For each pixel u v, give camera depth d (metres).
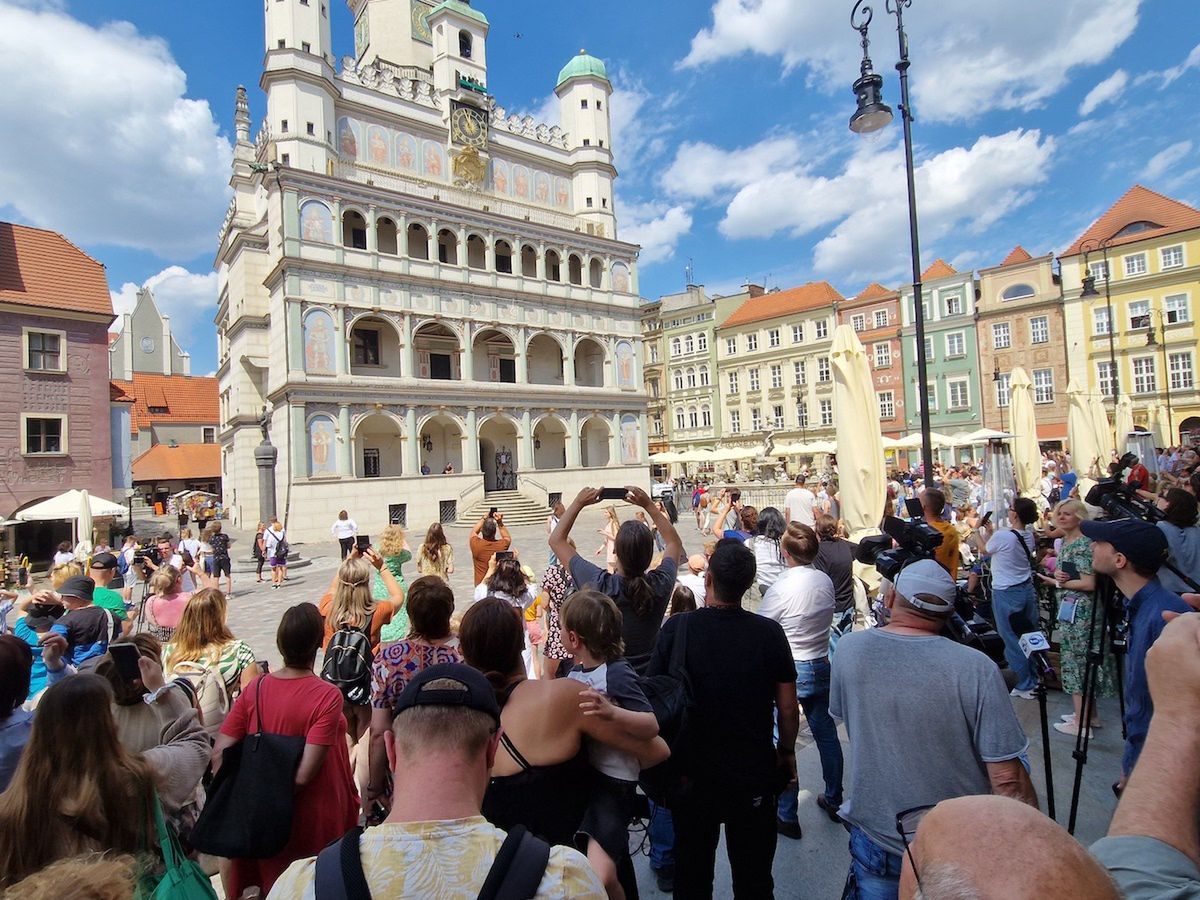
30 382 27.34
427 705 1.89
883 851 2.90
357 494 35.88
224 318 50.47
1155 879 1.41
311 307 35.44
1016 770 2.73
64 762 2.57
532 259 47.78
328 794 3.70
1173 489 5.91
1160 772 1.59
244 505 43.56
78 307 28.34
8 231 28.69
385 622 6.79
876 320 59.53
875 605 7.92
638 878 4.61
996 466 14.24
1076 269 50.47
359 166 40.81
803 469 36.56
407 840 1.66
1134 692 3.86
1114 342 49.00
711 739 3.52
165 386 79.75
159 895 2.70
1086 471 20.52
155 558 16.22
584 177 50.97
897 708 2.91
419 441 40.00
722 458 42.94
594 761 2.85
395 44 48.12
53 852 2.50
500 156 47.25
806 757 6.20
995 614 7.37
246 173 46.34
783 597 5.23
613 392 48.00
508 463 45.84
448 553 10.84
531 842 1.74
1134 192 51.03
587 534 31.92
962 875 1.21
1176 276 46.81
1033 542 9.48
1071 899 1.12
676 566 4.60
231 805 3.45
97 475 28.84
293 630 3.85
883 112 10.48
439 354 42.59
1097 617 5.46
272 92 37.59
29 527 27.12
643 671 4.15
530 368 47.19
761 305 67.50
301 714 3.65
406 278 38.72
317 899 1.54
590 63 51.44
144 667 3.71
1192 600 3.46
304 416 34.75
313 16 38.34
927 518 6.76
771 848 3.59
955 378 55.75
